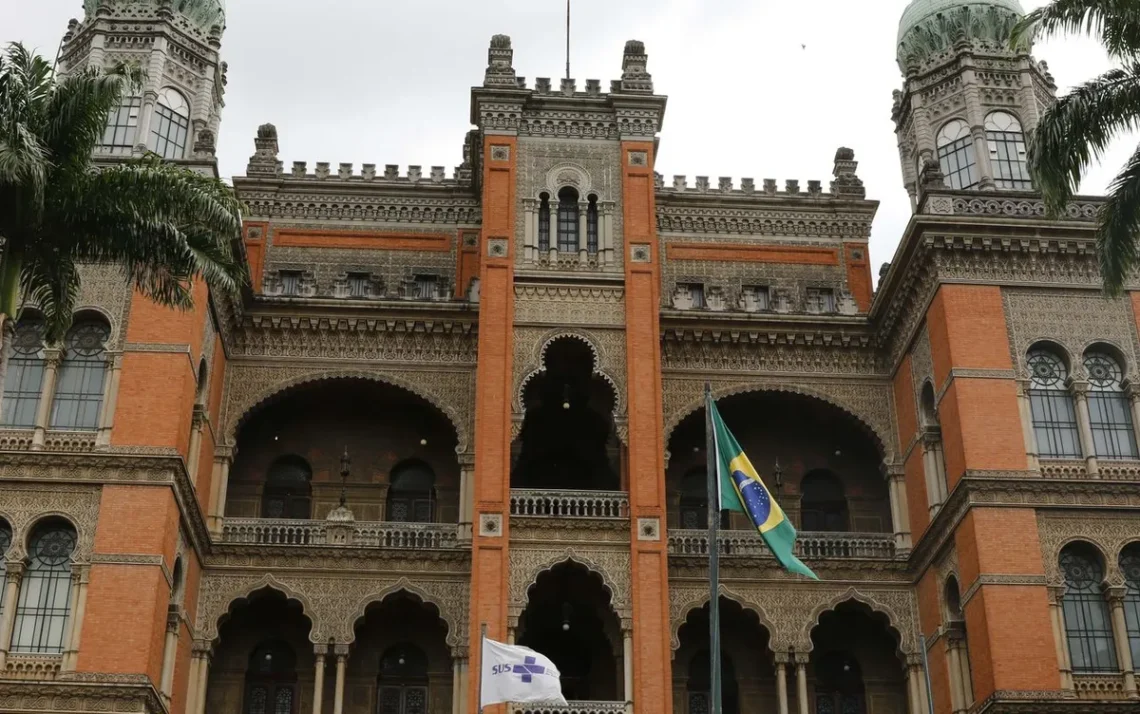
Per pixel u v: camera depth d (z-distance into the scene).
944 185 38.66
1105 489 33.25
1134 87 27.78
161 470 31.98
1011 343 35.00
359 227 43.09
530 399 37.53
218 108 42.00
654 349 36.50
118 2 40.16
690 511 39.94
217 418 37.47
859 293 43.09
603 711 32.38
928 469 36.22
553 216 38.44
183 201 27.36
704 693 37.19
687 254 43.31
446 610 35.75
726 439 27.95
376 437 39.78
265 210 43.06
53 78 27.02
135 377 33.00
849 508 39.84
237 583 35.75
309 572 36.00
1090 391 34.91
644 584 33.66
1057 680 30.98
